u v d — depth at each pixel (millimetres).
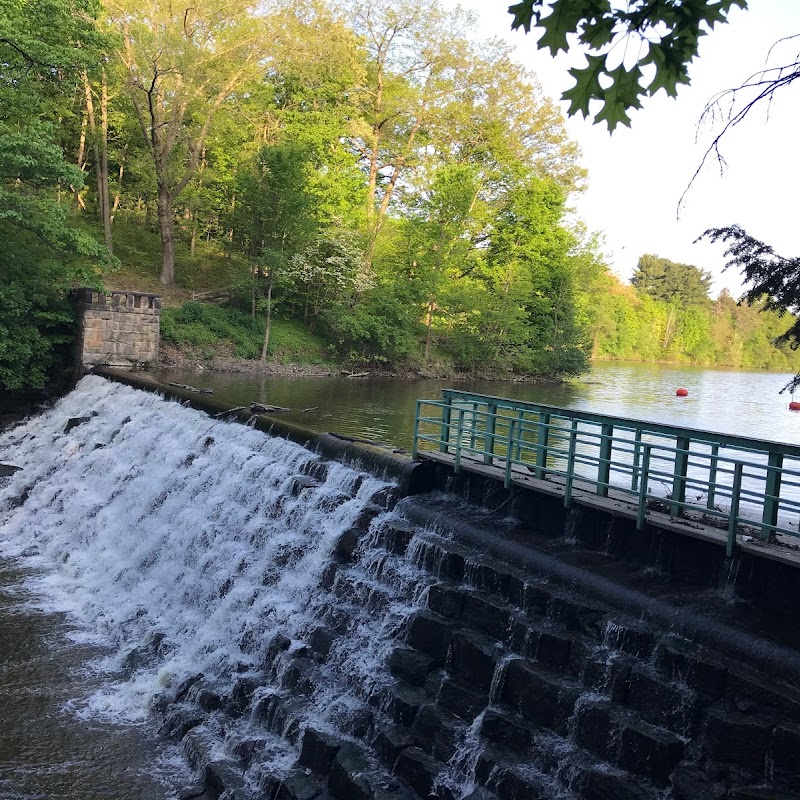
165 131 45531
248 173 42812
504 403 12914
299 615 12359
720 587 9180
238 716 11219
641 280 100312
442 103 53156
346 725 10188
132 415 22828
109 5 37750
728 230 9320
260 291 44219
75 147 50781
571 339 54188
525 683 9031
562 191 57312
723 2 3771
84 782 10031
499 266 55750
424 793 8953
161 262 48812
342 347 45812
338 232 47438
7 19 24266
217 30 41312
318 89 51750
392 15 50469
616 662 8492
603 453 10992
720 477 19406
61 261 29719
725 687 7734
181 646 13273
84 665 13047
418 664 10297
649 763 7738
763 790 7047
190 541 15703
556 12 3867
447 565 11219
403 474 13875
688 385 53656
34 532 18938
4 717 11312
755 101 3871
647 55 3902
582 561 10266
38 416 27281
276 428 18000
